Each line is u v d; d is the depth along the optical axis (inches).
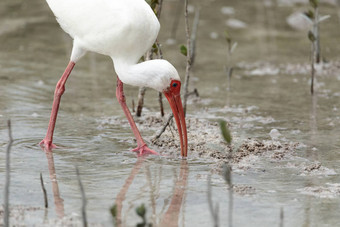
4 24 761.0
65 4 400.8
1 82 553.6
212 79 597.6
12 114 464.4
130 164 365.1
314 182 336.5
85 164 362.9
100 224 273.4
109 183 329.7
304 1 912.9
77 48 404.5
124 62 395.2
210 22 807.1
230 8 880.3
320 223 280.5
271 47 720.3
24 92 528.4
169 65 385.7
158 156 383.2
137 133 396.2
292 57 681.6
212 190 320.5
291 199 310.2
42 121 452.1
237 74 617.9
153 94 556.1
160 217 284.2
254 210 294.8
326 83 586.2
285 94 550.0
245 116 480.7
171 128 440.8
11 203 295.3
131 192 316.2
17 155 373.1
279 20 832.3
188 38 437.1
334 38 750.5
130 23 380.5
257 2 915.4
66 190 316.5
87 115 476.1
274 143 402.3
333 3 887.7
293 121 467.5
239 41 740.0
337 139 420.8
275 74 619.2
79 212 286.8
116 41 385.7
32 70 601.0
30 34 730.8
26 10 828.0
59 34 741.3
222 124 261.7
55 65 625.6
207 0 915.4
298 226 277.1
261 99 533.6
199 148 395.2
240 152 386.0
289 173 351.9
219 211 292.5
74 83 571.2
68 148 393.7
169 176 343.3
